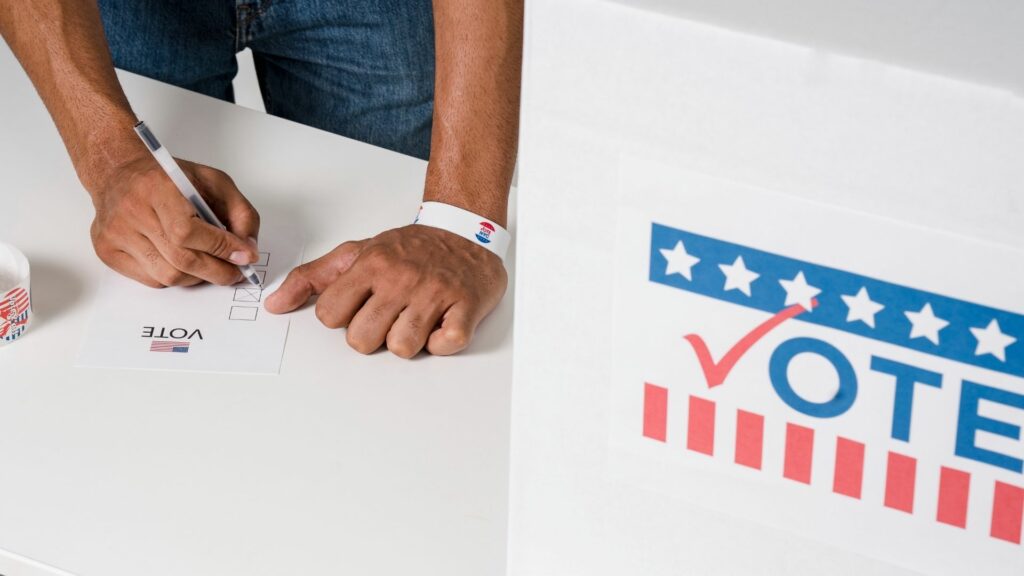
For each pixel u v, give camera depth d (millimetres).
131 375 1515
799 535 1111
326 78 1985
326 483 1440
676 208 975
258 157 1712
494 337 1554
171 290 1587
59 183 1679
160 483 1438
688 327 1040
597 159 981
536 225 1049
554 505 1195
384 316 1527
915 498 1024
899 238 896
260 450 1461
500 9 1580
